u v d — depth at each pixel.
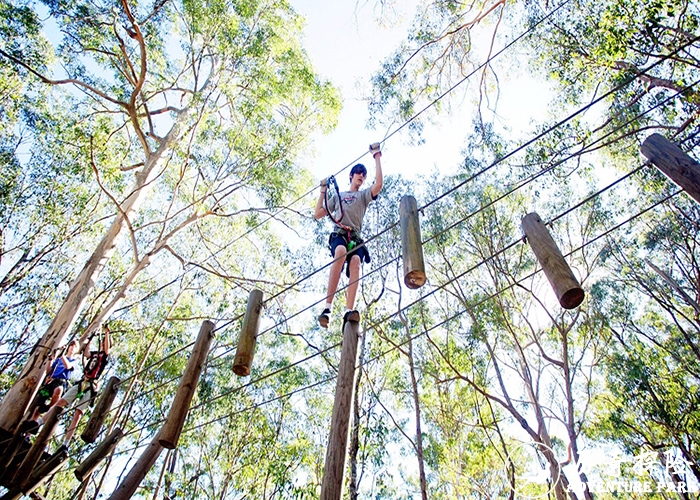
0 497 5.01
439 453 12.72
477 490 11.68
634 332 15.87
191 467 15.73
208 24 9.87
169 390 13.05
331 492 2.54
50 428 5.10
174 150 9.51
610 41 7.87
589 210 14.23
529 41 10.50
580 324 14.44
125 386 12.45
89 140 8.07
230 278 9.81
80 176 9.88
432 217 13.99
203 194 10.29
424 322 13.44
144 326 12.76
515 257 13.93
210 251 11.00
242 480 14.11
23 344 11.43
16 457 5.36
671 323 16.66
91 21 10.46
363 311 12.98
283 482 12.28
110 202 11.82
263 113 10.59
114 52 10.97
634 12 7.73
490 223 14.04
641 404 13.99
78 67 11.20
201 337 3.73
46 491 10.45
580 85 9.59
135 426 12.99
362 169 4.82
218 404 14.30
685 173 2.48
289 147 10.80
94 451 4.33
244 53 9.66
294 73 10.91
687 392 14.08
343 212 4.41
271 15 10.38
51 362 6.58
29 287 11.73
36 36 10.50
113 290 11.88
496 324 13.67
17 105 10.67
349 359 3.13
